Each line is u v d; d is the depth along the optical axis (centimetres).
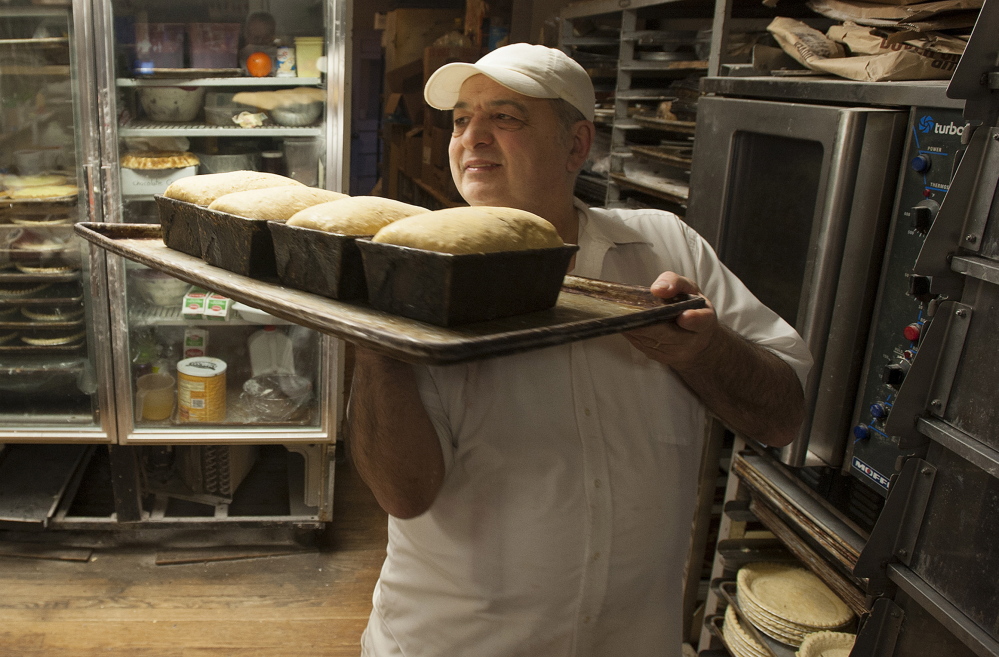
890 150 132
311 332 270
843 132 133
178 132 235
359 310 80
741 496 185
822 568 150
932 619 114
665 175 248
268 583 253
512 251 77
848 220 137
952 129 120
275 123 247
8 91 229
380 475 98
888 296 135
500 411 103
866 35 151
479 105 105
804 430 148
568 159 110
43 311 243
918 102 125
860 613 138
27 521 255
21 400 254
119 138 240
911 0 151
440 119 401
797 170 155
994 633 102
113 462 252
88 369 249
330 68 233
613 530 106
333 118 238
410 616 111
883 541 118
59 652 217
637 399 108
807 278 144
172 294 260
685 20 285
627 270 115
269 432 256
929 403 112
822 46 160
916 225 124
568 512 104
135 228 117
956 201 104
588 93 107
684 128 219
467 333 72
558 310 85
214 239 98
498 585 105
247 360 278
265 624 234
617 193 270
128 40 231
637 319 78
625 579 108
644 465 108
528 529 104
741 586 174
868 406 141
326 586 254
